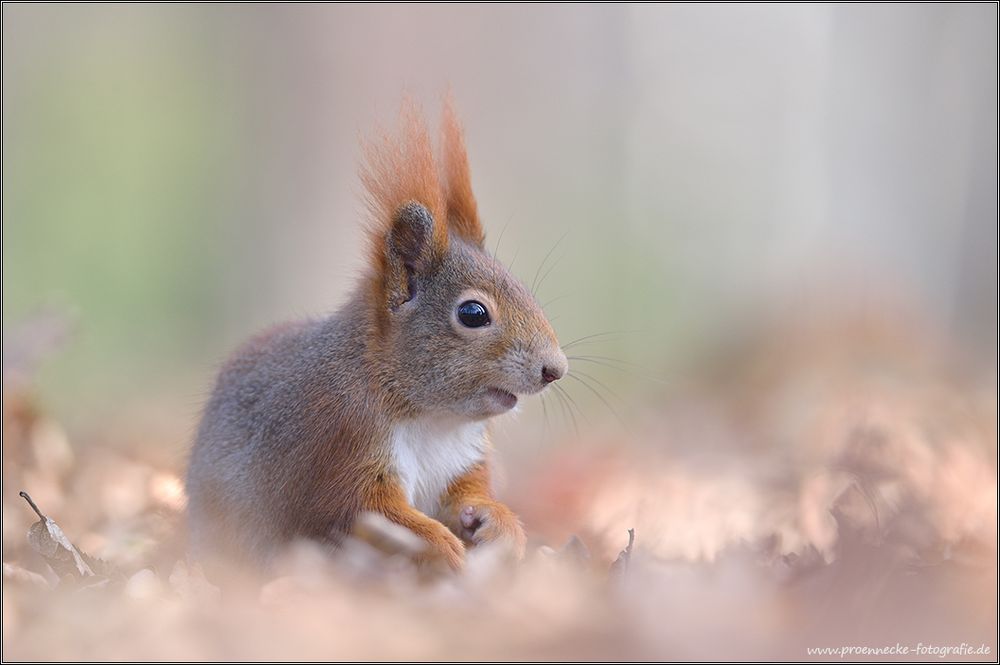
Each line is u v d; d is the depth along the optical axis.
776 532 9.31
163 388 21.59
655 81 34.22
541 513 12.07
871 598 6.59
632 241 34.06
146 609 6.13
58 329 12.52
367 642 5.87
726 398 17.56
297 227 26.17
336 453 7.43
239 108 27.52
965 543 8.41
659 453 14.41
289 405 7.62
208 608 6.32
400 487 7.52
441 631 6.05
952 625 6.33
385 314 7.57
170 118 34.66
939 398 14.61
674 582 7.07
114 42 34.84
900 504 9.12
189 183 33.59
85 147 34.50
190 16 31.19
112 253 34.34
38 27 33.09
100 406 17.62
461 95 28.66
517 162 31.03
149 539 8.89
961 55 27.27
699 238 33.91
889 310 20.44
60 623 5.93
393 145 7.84
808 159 32.28
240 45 27.38
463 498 7.87
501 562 7.23
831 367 17.97
